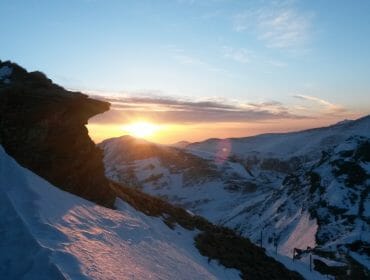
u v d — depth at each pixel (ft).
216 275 99.60
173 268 82.89
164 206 141.49
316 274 159.22
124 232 85.15
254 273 116.26
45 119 89.15
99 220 82.58
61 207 73.97
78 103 96.12
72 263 53.67
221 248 123.34
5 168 70.59
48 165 88.48
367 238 377.71
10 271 49.78
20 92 87.71
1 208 59.72
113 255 66.44
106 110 104.83
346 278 234.58
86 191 96.68
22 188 68.90
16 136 84.12
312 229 476.13
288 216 583.58
